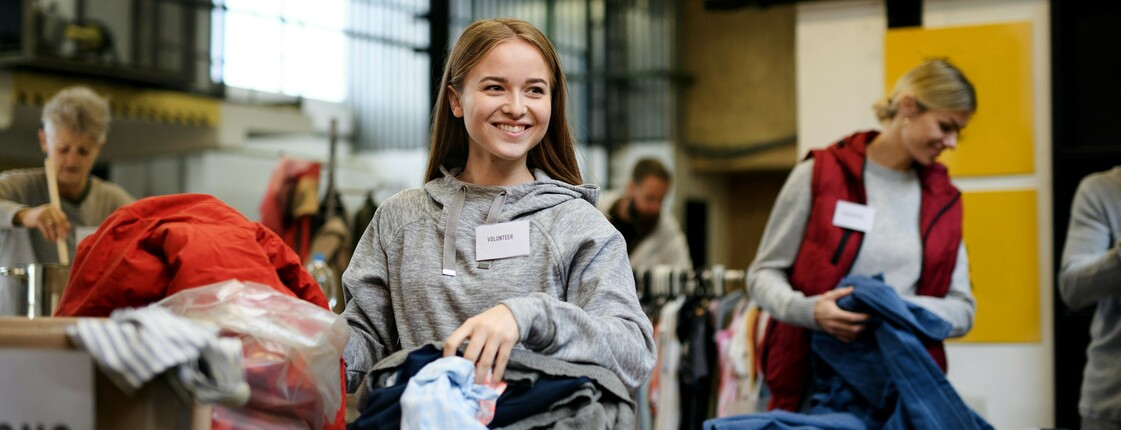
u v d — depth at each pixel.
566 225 1.83
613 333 1.67
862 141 3.32
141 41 8.39
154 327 1.38
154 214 1.79
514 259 1.81
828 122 4.38
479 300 1.79
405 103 10.50
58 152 3.68
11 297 2.61
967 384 4.16
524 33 1.87
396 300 1.88
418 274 1.85
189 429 1.45
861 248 3.18
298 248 4.82
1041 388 4.07
